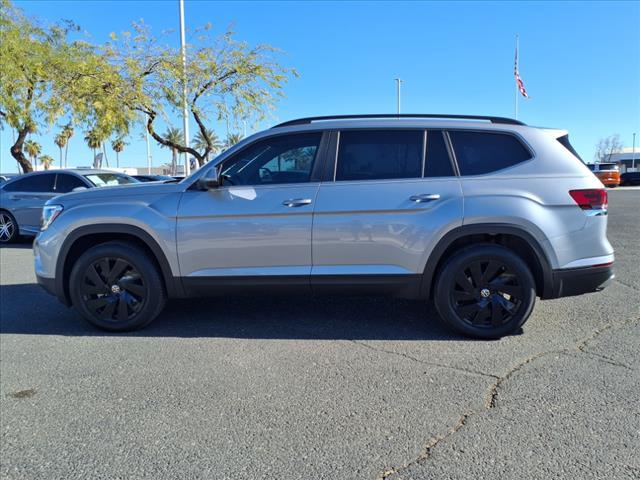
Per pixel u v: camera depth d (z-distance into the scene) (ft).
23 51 50.98
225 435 9.38
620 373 11.66
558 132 14.61
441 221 13.66
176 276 14.69
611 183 115.65
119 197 14.96
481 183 13.82
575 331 14.64
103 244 15.05
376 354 13.21
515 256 13.69
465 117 14.78
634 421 9.53
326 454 8.70
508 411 10.02
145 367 12.62
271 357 13.12
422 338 14.39
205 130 59.00
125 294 15.08
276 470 8.29
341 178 14.28
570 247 13.65
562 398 10.50
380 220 13.88
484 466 8.25
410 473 8.11
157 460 8.64
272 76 57.11
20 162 59.82
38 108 52.54
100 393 11.23
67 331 15.57
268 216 14.12
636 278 21.16
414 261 13.93
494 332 13.96
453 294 14.01
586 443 8.84
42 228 15.55
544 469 8.13
